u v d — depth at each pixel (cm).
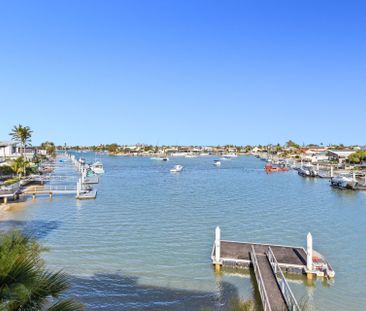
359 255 2780
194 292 2066
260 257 2459
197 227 3634
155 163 18312
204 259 2612
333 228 3691
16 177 7631
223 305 1908
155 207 4847
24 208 4712
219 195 6166
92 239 3139
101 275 2295
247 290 2094
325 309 1888
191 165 16575
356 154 13275
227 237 3262
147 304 1911
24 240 736
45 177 7650
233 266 2405
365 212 4647
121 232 3391
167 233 3369
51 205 4947
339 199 5822
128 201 5381
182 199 5638
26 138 11700
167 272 2361
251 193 6488
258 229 3597
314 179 9494
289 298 1764
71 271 2348
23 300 545
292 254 2509
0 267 539
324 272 2250
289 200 5647
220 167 15000
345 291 2102
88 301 1922
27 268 574
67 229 3516
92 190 6412
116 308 1855
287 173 11644
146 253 2750
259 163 18212
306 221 4025
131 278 2255
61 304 609
